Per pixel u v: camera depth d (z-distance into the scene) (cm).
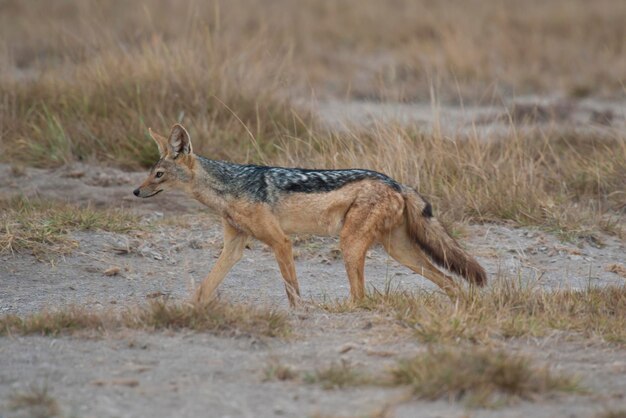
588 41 4381
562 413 1018
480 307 1416
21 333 1304
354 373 1120
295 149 2322
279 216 1534
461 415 1006
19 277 1694
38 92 2655
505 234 2019
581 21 4669
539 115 3017
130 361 1187
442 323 1304
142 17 4447
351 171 1554
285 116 2562
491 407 1032
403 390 1085
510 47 4109
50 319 1326
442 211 2086
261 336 1291
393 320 1375
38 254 1784
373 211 1515
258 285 1723
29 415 998
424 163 2208
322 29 4616
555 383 1091
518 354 1187
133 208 2112
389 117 2625
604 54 4053
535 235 2017
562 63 4012
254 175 1545
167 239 1925
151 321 1333
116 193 2200
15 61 3634
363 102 3362
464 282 1642
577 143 2627
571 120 2931
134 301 1572
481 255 1898
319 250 1919
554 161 2453
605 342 1302
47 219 1927
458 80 3681
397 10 5059
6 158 2369
